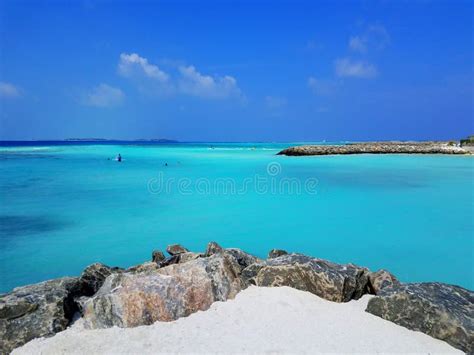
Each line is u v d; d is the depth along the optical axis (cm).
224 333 421
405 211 1345
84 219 1244
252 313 463
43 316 462
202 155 4769
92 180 2152
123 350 396
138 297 462
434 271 809
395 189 1794
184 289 480
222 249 722
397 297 457
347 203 1486
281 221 1216
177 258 701
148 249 955
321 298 507
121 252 933
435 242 996
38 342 426
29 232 1088
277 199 1577
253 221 1216
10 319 448
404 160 3447
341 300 502
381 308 464
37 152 4969
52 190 1795
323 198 1591
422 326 429
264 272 550
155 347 399
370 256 900
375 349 392
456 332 405
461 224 1158
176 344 402
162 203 1498
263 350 387
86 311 472
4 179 2180
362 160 3494
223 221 1220
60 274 786
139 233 1085
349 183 1991
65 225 1166
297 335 416
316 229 1125
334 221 1212
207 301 484
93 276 604
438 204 1457
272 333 420
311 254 920
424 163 3125
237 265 570
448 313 420
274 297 500
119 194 1702
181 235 1072
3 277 765
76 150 5872
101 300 467
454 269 817
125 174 2448
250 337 412
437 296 454
